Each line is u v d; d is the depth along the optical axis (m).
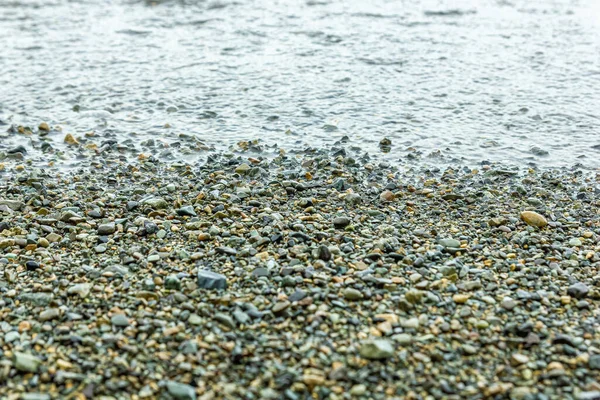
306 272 1.47
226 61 2.77
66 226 1.64
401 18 3.42
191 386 1.26
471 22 3.36
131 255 1.54
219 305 1.40
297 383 1.26
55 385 1.26
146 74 2.63
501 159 2.00
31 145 2.07
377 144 2.08
